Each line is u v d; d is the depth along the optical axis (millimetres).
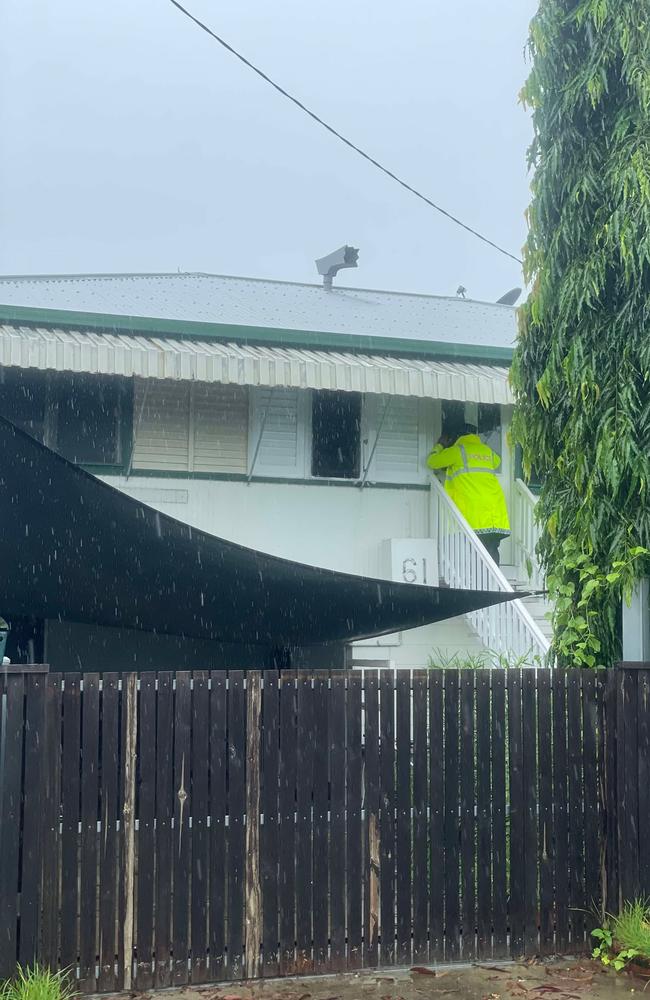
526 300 8703
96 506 8727
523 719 7262
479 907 7047
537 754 7289
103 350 11172
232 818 6602
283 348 12844
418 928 6922
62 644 12281
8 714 6152
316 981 6637
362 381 12242
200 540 9023
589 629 8023
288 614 11227
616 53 8078
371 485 13703
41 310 11680
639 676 7422
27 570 10102
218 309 14234
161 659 12781
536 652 11602
